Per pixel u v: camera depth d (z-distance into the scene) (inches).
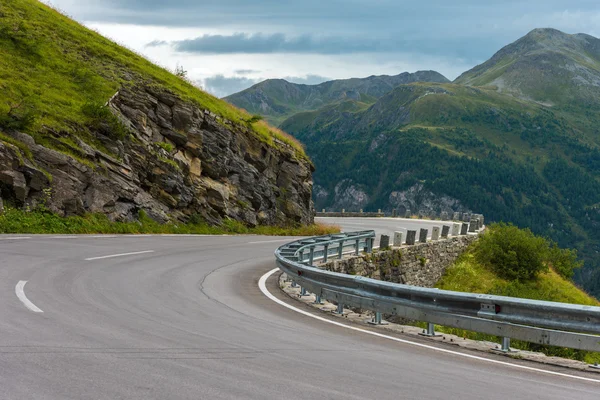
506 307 340.5
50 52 1161.4
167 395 208.5
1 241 677.3
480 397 237.3
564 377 287.0
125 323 330.6
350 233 796.0
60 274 492.4
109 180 944.9
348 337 355.3
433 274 1135.0
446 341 365.7
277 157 1504.7
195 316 374.9
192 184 1163.9
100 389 210.2
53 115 934.4
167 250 770.8
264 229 1337.4
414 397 229.6
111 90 1109.7
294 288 560.1
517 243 1296.8
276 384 232.4
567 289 1323.8
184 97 1229.7
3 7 1279.5
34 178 821.2
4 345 260.5
